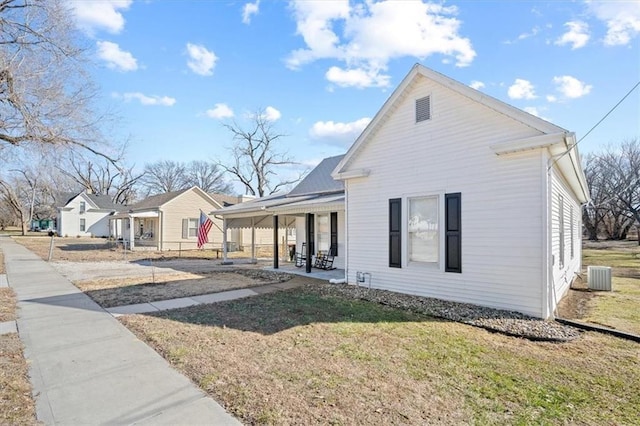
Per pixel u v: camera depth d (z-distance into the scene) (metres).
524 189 6.37
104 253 21.16
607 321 6.30
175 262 17.00
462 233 7.25
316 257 13.70
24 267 14.12
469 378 3.75
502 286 6.63
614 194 34.56
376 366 4.05
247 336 5.17
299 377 3.73
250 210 14.33
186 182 57.09
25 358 4.34
